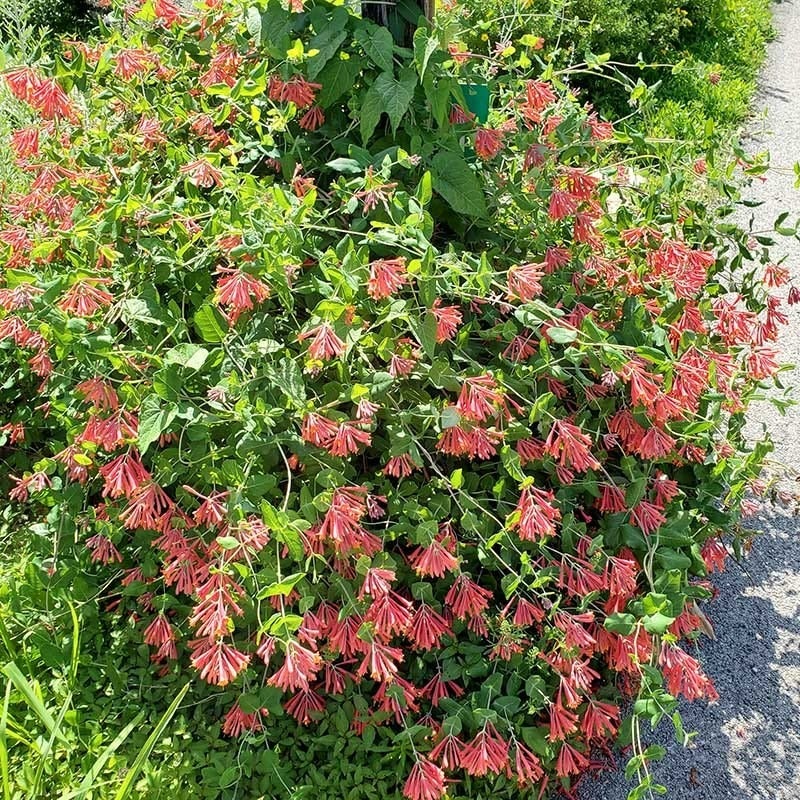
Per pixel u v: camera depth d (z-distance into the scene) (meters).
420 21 2.16
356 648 1.84
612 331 2.33
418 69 2.09
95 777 1.89
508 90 2.81
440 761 2.08
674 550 2.12
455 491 2.09
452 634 1.99
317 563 1.94
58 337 1.93
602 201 2.57
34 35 6.15
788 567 3.02
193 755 2.18
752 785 2.32
